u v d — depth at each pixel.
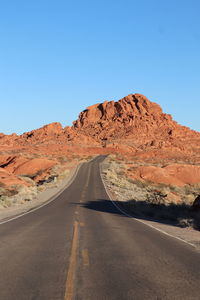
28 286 6.08
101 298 5.43
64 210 24.91
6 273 7.00
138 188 54.94
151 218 21.61
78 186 51.22
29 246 10.20
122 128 195.12
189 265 7.85
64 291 5.78
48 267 7.54
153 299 5.41
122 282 6.38
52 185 52.78
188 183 71.69
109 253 9.26
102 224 16.78
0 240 11.20
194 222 16.22
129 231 14.16
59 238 11.88
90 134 197.62
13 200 31.30
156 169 76.19
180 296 5.58
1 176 57.56
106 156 121.00
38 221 17.48
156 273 7.09
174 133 186.25
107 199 36.53
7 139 191.50
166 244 10.83
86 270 7.30
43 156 112.75
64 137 185.00
